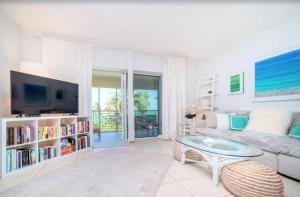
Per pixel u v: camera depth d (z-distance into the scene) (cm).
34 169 218
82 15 256
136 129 474
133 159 262
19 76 226
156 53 437
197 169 219
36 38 323
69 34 321
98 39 346
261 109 281
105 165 234
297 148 177
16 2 223
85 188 167
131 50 412
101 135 490
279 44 276
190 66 485
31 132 224
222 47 396
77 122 306
